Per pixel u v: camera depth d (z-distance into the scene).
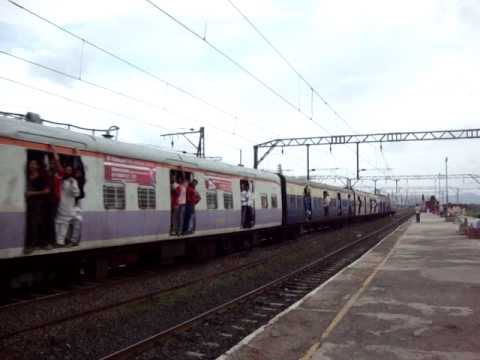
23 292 11.35
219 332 8.55
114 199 12.48
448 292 11.05
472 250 20.62
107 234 12.21
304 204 30.11
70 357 7.08
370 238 29.72
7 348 7.22
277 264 17.58
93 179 11.81
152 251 15.12
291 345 7.14
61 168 10.85
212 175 17.84
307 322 8.44
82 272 12.34
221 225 18.31
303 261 19.02
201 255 17.64
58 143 10.84
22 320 8.77
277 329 7.99
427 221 56.19
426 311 9.20
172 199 15.05
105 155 12.29
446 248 21.59
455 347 6.95
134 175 13.34
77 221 11.24
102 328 8.53
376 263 16.42
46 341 7.66
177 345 7.73
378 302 10.03
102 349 7.47
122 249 13.34
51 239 10.52
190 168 16.27
